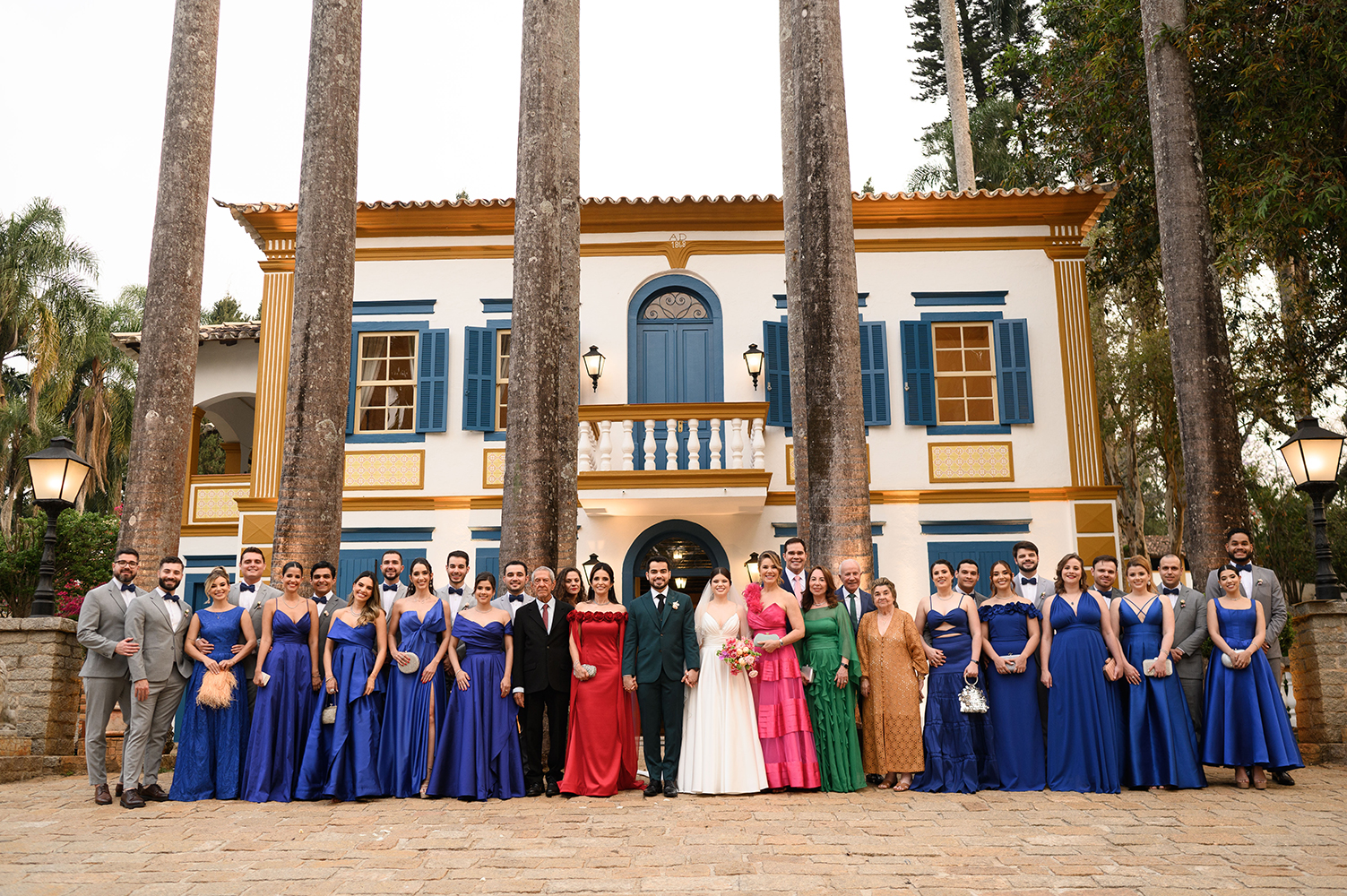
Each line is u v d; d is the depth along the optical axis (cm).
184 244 970
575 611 711
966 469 1412
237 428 1925
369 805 657
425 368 1453
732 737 692
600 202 1444
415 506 1420
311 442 886
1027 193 1423
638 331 1468
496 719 691
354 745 683
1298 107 1099
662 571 720
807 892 450
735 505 1365
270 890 462
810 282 890
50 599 894
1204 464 898
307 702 705
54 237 2725
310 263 923
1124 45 1261
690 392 1452
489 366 1449
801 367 1185
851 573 750
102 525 2055
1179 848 524
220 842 552
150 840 556
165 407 934
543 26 957
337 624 698
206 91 1009
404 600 721
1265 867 486
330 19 971
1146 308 1781
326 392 902
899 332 1450
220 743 698
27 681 852
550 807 644
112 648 677
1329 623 857
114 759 906
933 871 483
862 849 522
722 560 1404
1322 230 1176
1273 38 1081
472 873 487
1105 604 719
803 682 711
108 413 3003
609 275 1472
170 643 696
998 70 1587
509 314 1472
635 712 883
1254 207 1111
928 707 712
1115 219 1482
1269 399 1472
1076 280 1453
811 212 901
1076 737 696
